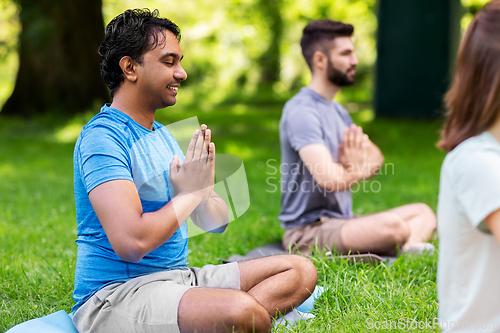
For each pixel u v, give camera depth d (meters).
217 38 29.47
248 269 2.24
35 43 12.48
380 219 3.22
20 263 3.31
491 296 1.44
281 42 28.20
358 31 24.83
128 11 2.04
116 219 1.78
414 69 14.35
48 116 12.87
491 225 1.35
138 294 1.93
